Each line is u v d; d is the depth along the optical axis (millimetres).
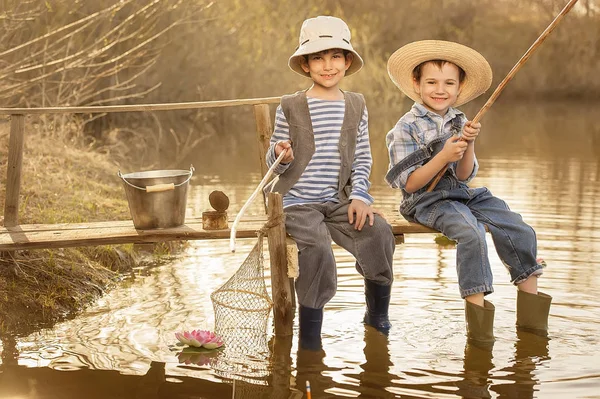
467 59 5641
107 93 19719
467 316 5262
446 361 4879
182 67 21891
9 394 4453
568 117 24906
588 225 8664
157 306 6098
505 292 6375
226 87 22531
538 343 5191
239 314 5270
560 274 6766
